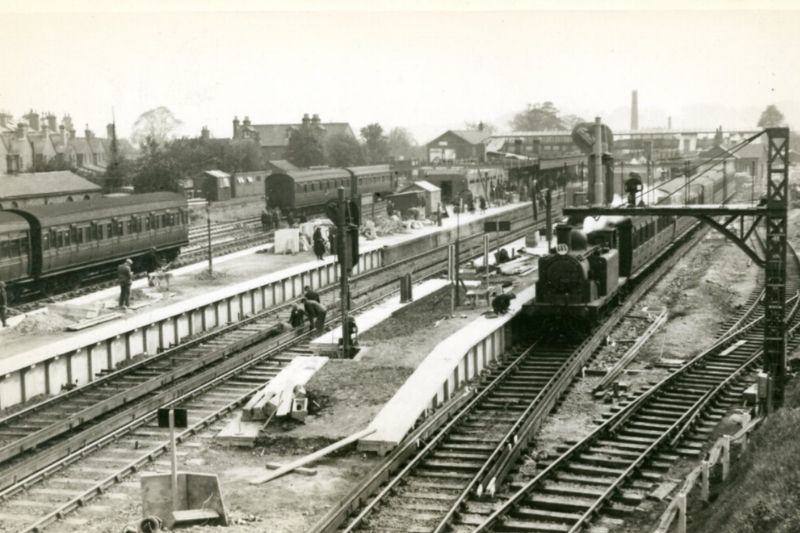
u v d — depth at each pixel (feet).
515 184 265.13
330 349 84.89
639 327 104.17
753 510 43.19
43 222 113.09
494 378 81.66
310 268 134.62
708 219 80.12
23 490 57.26
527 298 106.11
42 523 51.01
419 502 54.19
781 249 76.33
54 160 218.18
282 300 126.52
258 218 201.77
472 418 71.00
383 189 240.32
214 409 75.15
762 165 232.12
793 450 47.42
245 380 84.02
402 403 68.03
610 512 52.26
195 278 124.98
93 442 65.57
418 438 63.77
